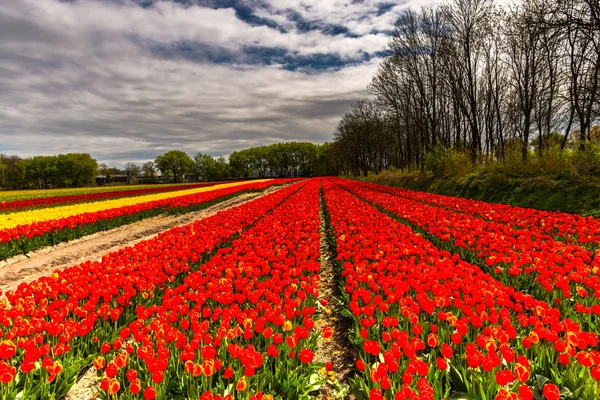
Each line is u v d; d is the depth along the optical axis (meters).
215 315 5.50
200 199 26.81
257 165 158.50
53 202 35.62
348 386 4.54
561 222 10.71
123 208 20.33
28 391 4.02
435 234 10.95
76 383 4.90
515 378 3.78
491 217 12.95
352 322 6.33
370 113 74.62
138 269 8.14
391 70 41.94
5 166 103.62
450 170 27.11
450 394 3.86
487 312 5.36
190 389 3.88
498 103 31.25
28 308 5.73
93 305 5.85
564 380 3.76
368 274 6.81
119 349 5.29
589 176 14.98
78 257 12.98
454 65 32.12
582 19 17.78
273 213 17.16
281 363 4.34
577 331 4.24
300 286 7.05
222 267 7.93
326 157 152.88
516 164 20.23
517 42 25.64
